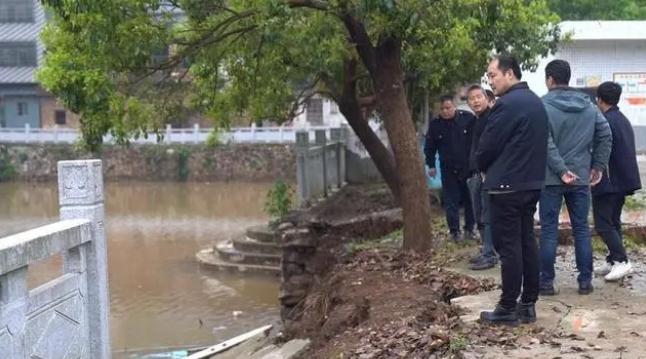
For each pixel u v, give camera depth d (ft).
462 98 48.85
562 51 65.57
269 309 48.78
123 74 34.58
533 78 65.72
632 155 25.75
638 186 25.89
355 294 28.91
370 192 55.72
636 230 34.94
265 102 43.55
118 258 67.77
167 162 136.98
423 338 20.77
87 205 21.86
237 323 45.80
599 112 24.26
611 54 65.31
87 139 33.58
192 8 31.37
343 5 29.55
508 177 20.10
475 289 26.35
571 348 18.98
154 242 75.46
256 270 58.75
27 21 159.63
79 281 21.27
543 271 24.35
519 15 45.03
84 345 21.56
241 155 135.23
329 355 23.40
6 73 161.58
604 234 26.27
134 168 138.10
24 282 18.16
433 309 24.12
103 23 29.91
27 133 144.46
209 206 104.53
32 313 18.58
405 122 31.99
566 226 34.19
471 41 41.27
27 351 18.29
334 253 40.19
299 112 55.21
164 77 36.73
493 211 20.57
